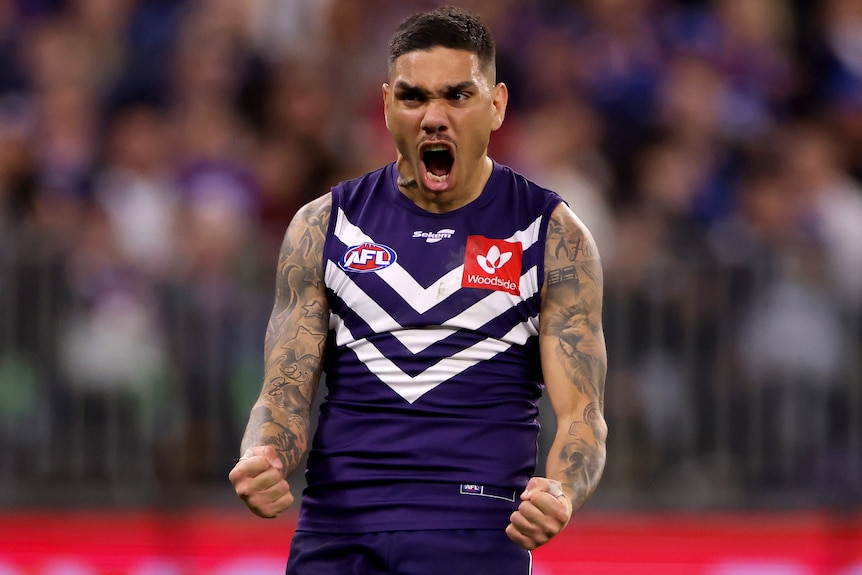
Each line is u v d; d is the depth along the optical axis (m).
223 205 31.83
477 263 14.34
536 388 14.75
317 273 14.77
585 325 14.38
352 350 14.51
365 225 14.70
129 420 27.83
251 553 27.50
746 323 27.66
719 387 27.61
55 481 27.80
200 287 28.06
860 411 27.62
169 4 38.00
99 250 28.97
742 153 35.72
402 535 14.07
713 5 38.97
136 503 27.72
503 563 14.13
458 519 14.07
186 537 27.56
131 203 32.53
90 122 34.91
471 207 14.55
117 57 37.19
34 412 27.75
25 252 27.86
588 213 32.28
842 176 36.28
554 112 35.44
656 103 36.25
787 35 39.31
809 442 27.67
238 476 13.12
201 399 27.81
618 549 27.52
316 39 37.00
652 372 27.66
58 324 27.83
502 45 36.66
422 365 14.25
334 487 14.41
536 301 14.42
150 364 27.88
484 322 14.27
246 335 27.95
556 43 37.06
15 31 37.94
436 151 14.19
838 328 27.75
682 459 27.69
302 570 14.47
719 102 36.56
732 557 27.50
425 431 14.20
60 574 27.48
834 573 27.34
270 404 14.41
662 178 34.09
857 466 27.53
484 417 14.26
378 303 14.37
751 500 27.64
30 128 34.47
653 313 27.66
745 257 27.78
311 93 34.97
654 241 30.06
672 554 27.48
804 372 27.62
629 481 27.66
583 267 14.47
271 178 33.38
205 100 34.97
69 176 33.38
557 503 12.73
